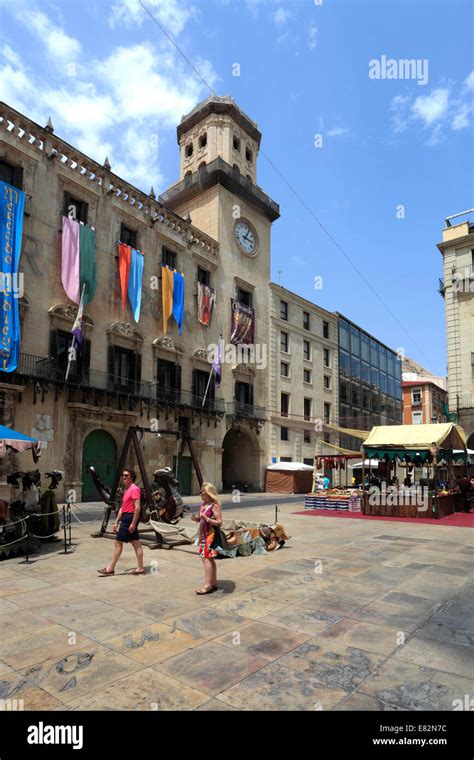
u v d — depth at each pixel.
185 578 7.54
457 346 35.03
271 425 36.22
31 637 4.95
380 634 5.12
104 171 24.34
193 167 37.66
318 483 25.52
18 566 8.41
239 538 9.51
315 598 6.45
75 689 3.82
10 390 18.62
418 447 18.12
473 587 7.12
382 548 10.50
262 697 3.71
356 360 50.22
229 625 5.34
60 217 21.92
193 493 28.27
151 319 26.64
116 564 8.59
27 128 20.84
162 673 4.11
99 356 23.09
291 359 39.56
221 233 33.53
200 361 30.02
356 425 48.28
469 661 4.45
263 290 37.25
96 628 5.23
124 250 24.83
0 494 17.61
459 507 20.41
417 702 3.68
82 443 21.53
